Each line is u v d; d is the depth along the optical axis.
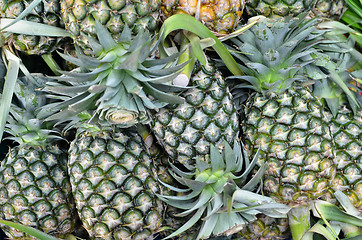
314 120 0.96
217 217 0.98
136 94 0.90
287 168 0.96
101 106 0.88
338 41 1.01
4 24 0.93
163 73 0.90
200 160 0.95
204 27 0.93
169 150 0.97
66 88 0.89
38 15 0.94
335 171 0.99
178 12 0.94
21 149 1.00
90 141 0.96
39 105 1.01
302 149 0.96
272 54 0.96
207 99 0.95
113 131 0.96
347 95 1.04
